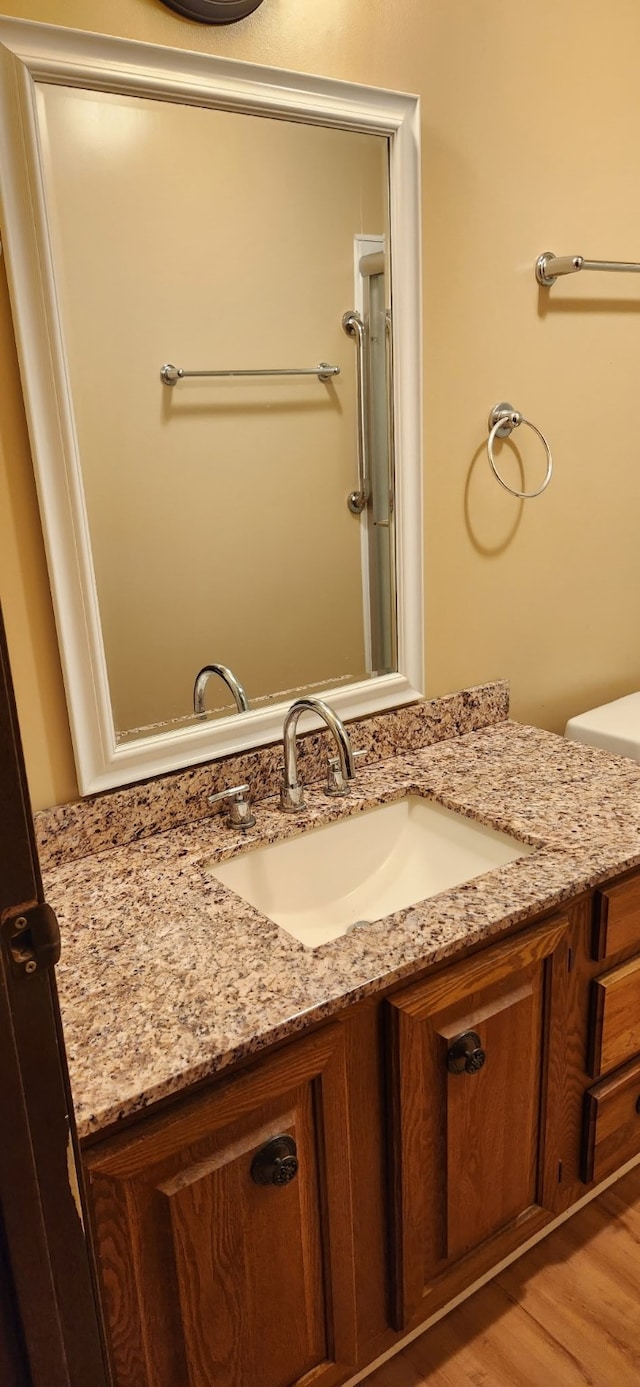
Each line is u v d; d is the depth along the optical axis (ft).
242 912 3.93
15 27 3.53
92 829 4.45
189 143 4.13
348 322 4.85
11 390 3.85
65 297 3.92
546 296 5.70
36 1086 1.89
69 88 3.74
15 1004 1.80
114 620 4.39
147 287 4.17
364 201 4.73
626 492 6.66
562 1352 4.59
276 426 4.76
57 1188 1.99
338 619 5.27
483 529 5.82
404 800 5.20
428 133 4.89
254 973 3.49
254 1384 3.70
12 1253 1.91
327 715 4.53
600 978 4.61
